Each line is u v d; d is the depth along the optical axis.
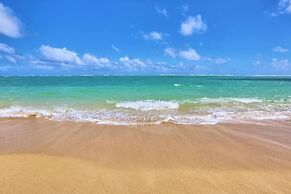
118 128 8.35
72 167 4.88
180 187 4.11
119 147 6.29
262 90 23.64
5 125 8.75
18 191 3.86
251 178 4.48
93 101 14.66
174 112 11.26
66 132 7.83
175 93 19.84
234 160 5.41
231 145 6.55
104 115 10.55
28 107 12.39
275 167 5.02
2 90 21.91
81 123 9.09
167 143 6.68
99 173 4.62
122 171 4.74
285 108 12.36
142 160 5.36
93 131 7.96
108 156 5.60
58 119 9.76
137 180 4.35
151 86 29.11
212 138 7.22
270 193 3.93
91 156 5.58
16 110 11.51
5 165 4.92
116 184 4.18
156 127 8.52
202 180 4.38
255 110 11.78
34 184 4.10
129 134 7.61
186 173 4.68
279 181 4.37
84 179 4.34
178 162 5.26
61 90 22.08
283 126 8.77
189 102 14.24
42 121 9.40
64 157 5.48
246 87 28.75
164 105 13.14
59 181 4.23
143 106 12.84
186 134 7.65
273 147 6.40
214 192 3.95
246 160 5.42
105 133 7.71
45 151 5.92
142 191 3.95
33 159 5.29
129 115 10.56
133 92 20.52
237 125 8.88
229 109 12.04
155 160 5.38
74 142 6.73
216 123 9.17
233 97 17.06
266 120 9.70
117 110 11.73
